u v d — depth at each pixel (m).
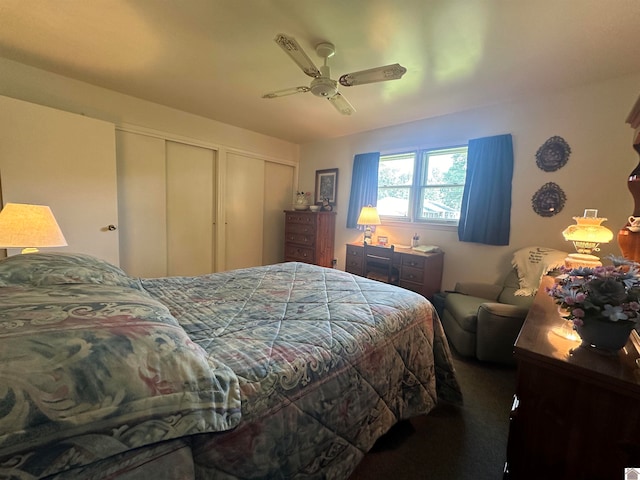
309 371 0.97
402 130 3.66
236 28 1.82
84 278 1.02
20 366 0.50
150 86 2.79
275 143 4.63
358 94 2.73
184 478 0.61
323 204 4.56
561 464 0.88
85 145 2.68
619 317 0.83
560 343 0.96
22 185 2.38
